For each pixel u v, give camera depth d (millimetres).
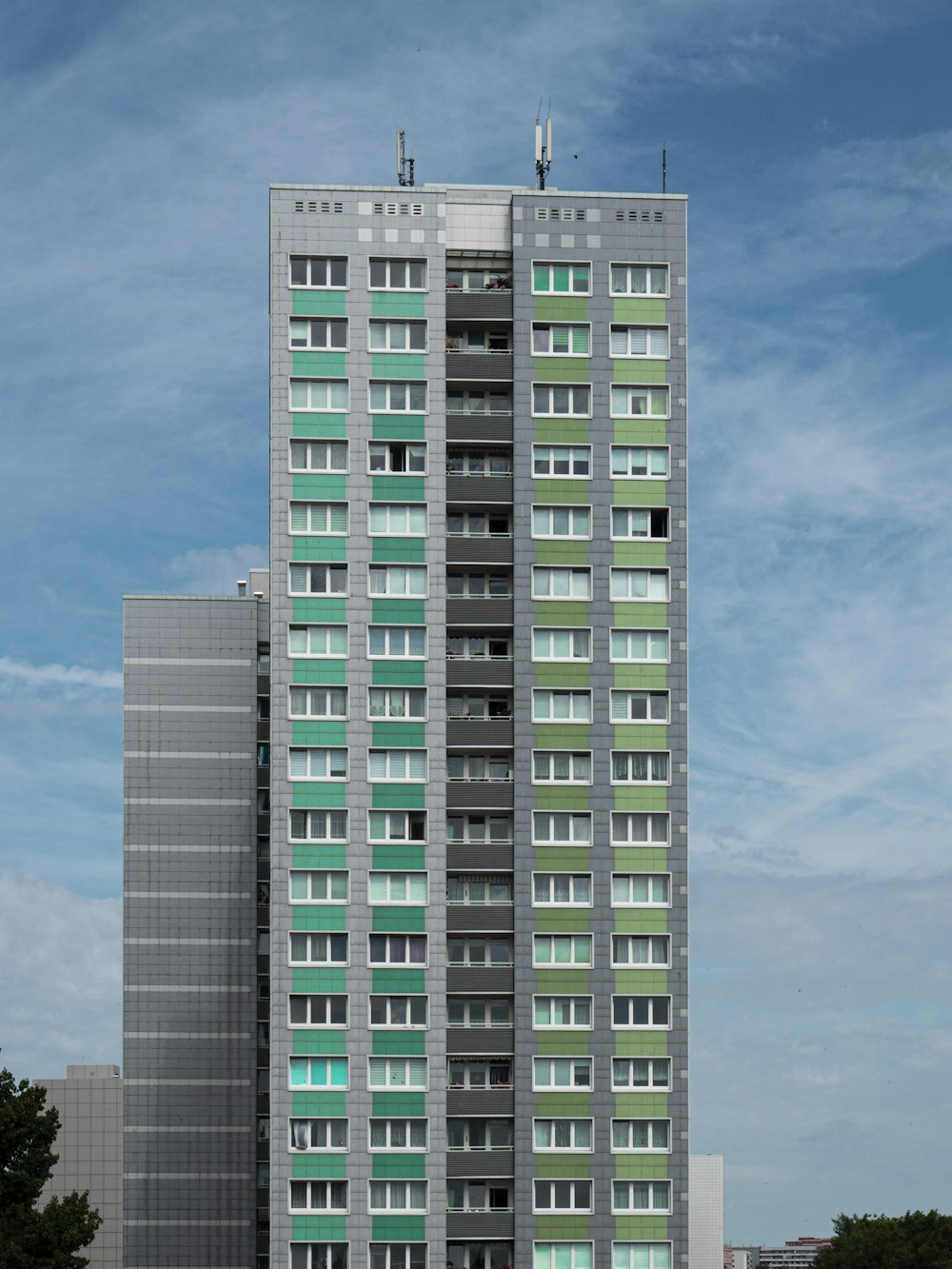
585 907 100688
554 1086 98875
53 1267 87812
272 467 103625
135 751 123750
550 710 102688
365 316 105062
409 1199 97438
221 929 122438
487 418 105188
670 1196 98188
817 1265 162500
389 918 100125
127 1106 120438
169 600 125375
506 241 107312
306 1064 98438
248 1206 119688
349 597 102875
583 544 104000
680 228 106625
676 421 105250
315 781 101188
